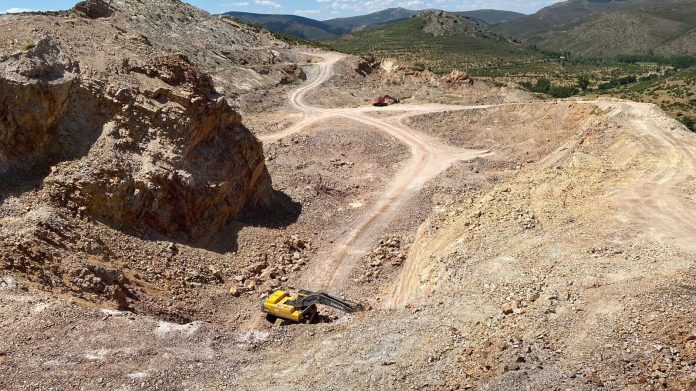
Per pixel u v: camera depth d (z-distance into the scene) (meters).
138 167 27.50
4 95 24.72
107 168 26.16
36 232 21.70
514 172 46.16
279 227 34.88
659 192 25.84
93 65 29.36
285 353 17.91
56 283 20.05
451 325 16.47
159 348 17.38
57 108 26.30
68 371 15.55
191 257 27.33
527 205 25.25
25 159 25.50
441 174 45.75
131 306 21.44
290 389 14.98
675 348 12.83
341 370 15.37
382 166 48.62
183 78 32.22
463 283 19.20
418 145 53.78
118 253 24.48
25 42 28.06
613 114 42.44
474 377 13.41
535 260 19.45
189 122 30.19
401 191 42.50
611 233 21.11
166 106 29.94
